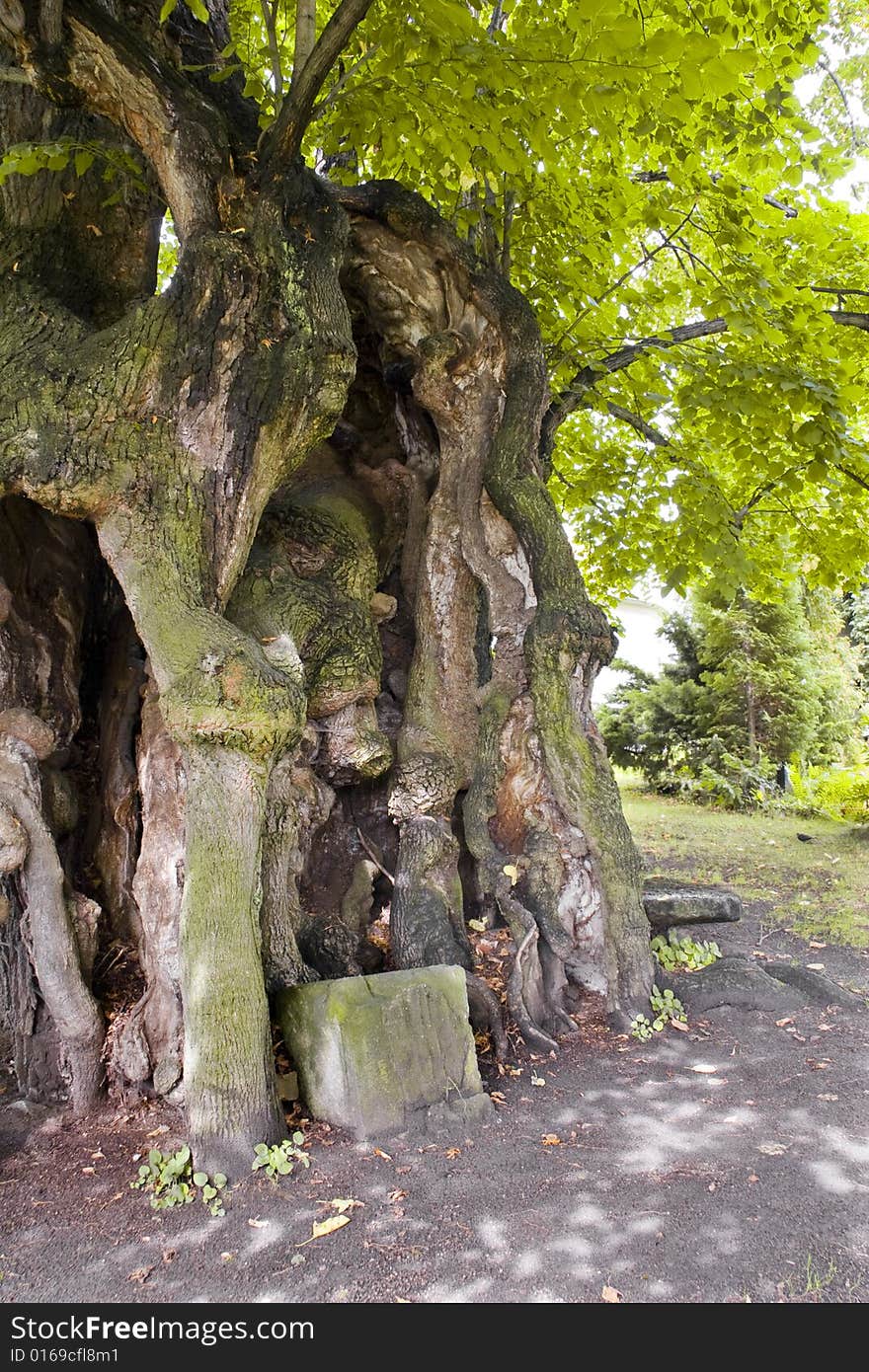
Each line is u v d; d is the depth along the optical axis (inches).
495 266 222.7
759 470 279.4
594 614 214.8
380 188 208.8
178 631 149.0
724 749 579.5
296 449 169.2
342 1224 119.0
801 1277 105.3
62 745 182.7
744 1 170.2
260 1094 138.3
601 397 275.3
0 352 153.5
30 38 145.3
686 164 204.4
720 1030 188.9
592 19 137.3
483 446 221.8
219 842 144.2
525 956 191.2
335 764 198.4
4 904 162.9
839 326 264.7
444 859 201.2
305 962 179.5
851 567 313.3
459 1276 107.9
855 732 622.2
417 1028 148.2
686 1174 129.1
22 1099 161.3
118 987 172.4
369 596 212.8
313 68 141.9
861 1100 153.3
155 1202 127.6
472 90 162.4
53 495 149.3
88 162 160.6
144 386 153.3
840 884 339.9
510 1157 135.9
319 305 164.2
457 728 218.7
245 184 158.6
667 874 365.4
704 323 271.0
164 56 177.2
